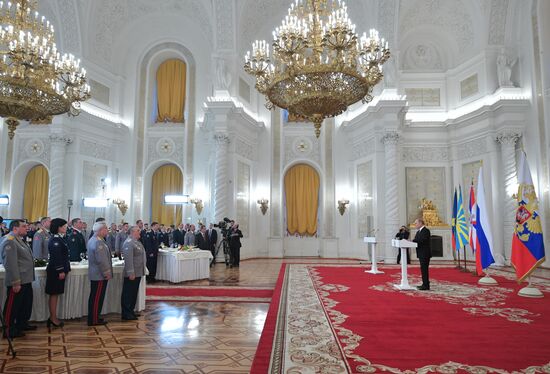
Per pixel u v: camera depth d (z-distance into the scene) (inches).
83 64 534.3
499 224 485.1
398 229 488.4
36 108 260.5
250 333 186.1
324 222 589.6
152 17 608.7
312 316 192.5
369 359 129.8
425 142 564.4
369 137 528.1
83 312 216.8
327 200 593.3
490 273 383.9
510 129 478.0
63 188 513.7
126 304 213.3
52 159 510.6
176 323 205.9
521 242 264.2
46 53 275.6
